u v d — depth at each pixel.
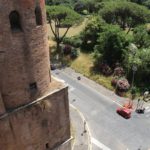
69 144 30.02
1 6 18.42
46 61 23.33
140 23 61.19
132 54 48.38
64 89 25.58
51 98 24.81
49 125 26.16
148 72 46.28
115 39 50.81
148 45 53.25
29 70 22.02
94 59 53.31
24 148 24.83
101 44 52.25
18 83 21.91
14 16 19.70
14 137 23.34
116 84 45.84
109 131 36.62
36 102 23.62
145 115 39.66
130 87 45.44
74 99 43.31
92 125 37.69
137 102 42.56
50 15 56.38
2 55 20.06
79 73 51.16
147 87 45.72
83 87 46.69
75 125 37.44
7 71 20.89
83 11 85.69
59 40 60.12
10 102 22.27
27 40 20.73
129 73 47.94
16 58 20.80
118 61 51.72
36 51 21.80
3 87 21.36
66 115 27.59
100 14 63.12
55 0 83.69
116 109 40.94
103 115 39.69
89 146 34.00
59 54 57.28
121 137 35.66
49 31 68.69
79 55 56.38
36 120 24.47
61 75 50.50
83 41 59.28
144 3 81.81
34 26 20.73
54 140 27.73
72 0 90.31
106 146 34.22
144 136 35.84
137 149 33.91
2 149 22.89
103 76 49.19
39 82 23.33
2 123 21.88
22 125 23.52
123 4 60.38
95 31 57.38
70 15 57.47
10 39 19.84
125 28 66.25
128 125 37.75
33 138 25.17
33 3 19.92
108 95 44.44
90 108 41.19
